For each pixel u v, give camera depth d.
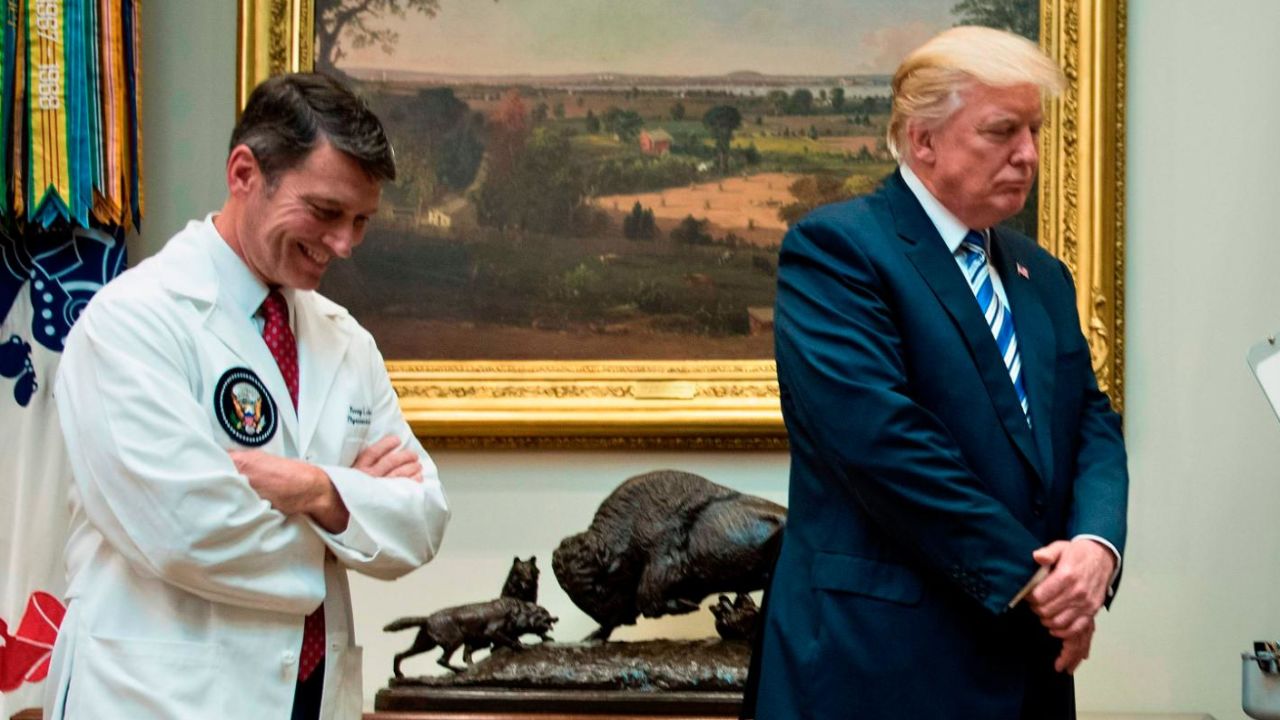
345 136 2.20
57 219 3.43
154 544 2.12
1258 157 3.50
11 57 3.31
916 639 2.19
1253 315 3.49
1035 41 3.52
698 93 3.58
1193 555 3.48
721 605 3.15
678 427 3.47
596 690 2.96
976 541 2.11
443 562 3.55
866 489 2.16
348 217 2.24
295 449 2.33
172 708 2.13
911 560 2.21
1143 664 3.49
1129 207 3.52
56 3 3.33
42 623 3.34
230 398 2.24
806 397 2.22
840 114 3.56
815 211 2.39
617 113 3.59
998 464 2.22
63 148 3.31
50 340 3.42
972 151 2.27
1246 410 3.48
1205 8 3.53
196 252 2.30
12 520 3.36
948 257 2.31
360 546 2.28
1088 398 2.46
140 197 3.50
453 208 3.60
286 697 2.23
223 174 3.64
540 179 3.59
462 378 3.53
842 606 2.22
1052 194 3.48
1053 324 2.44
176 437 2.13
